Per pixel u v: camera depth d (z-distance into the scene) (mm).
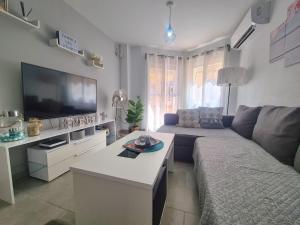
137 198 907
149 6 2281
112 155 1237
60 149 1828
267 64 2080
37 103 1815
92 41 2920
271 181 945
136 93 4176
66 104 2238
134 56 4090
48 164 1684
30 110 1742
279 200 763
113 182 946
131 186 906
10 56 1619
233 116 2795
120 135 3898
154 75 4066
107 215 1001
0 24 1525
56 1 2111
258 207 715
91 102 2807
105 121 2895
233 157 1328
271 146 1381
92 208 1030
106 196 980
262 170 1090
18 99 1708
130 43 3865
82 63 2693
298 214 667
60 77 2121
